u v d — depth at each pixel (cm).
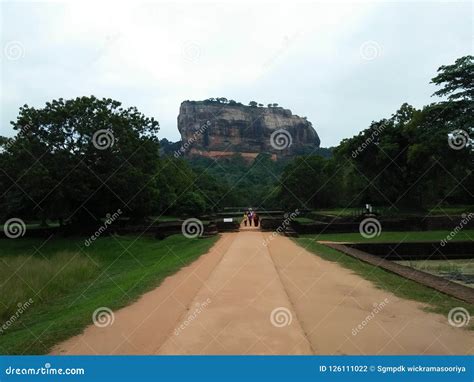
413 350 696
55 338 812
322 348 708
